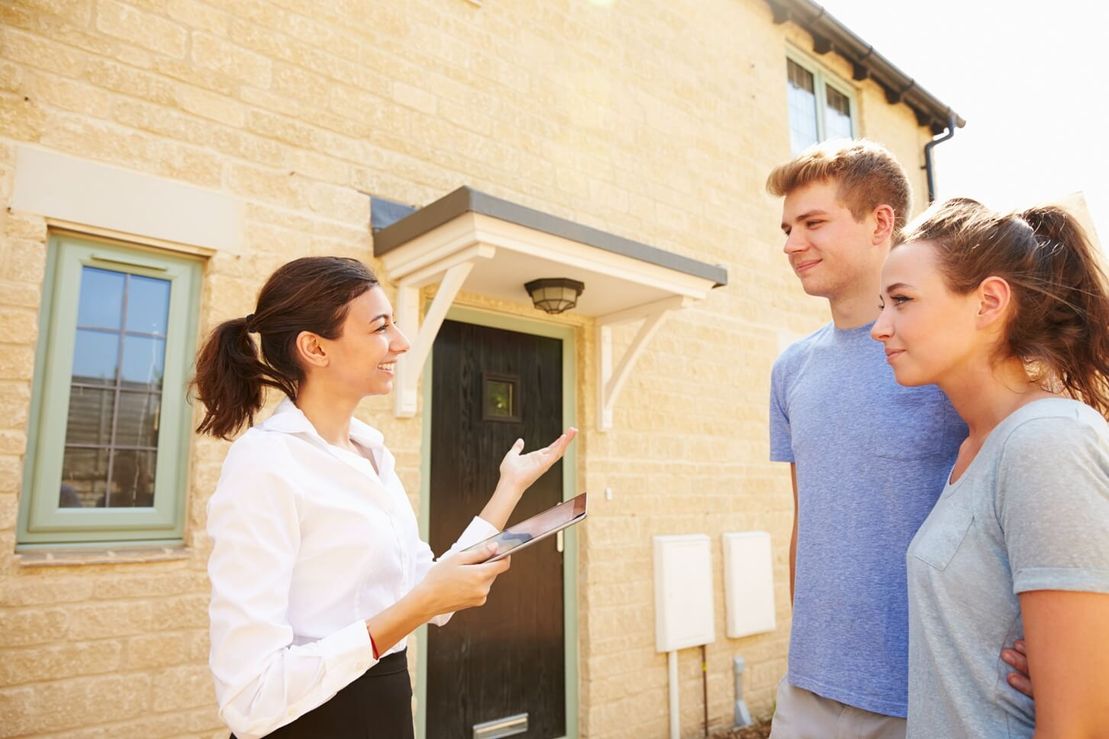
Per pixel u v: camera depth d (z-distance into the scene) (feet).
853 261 4.91
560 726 12.32
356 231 10.45
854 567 4.58
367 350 4.59
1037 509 2.86
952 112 22.97
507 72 12.70
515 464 5.79
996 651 3.12
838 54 20.20
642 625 13.26
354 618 4.24
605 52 14.46
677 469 14.42
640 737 12.89
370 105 10.86
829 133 20.38
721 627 14.73
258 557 3.80
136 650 7.97
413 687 10.53
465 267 9.36
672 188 15.28
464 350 12.02
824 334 5.37
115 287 8.64
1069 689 2.68
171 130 8.98
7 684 7.25
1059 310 3.37
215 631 3.71
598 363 13.26
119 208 8.47
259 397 4.79
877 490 4.56
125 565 8.01
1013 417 3.23
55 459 7.97
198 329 9.07
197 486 8.60
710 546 14.52
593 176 13.80
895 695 4.26
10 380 7.58
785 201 5.21
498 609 11.84
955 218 3.64
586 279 11.06
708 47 16.74
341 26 10.72
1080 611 2.70
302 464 4.26
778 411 5.85
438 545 11.21
